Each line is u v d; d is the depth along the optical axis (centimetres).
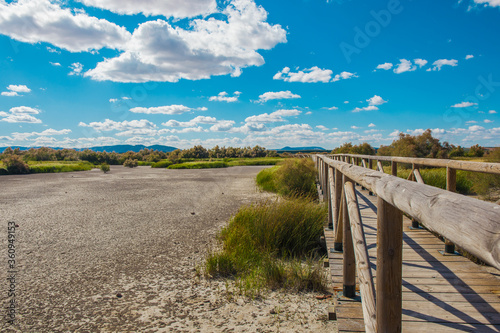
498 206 61
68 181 2053
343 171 258
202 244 602
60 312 339
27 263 502
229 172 2856
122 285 412
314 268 438
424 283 284
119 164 5706
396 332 126
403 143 1914
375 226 490
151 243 613
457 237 69
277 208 636
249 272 445
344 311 252
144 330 299
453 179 365
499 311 230
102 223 795
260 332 289
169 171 3194
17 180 2161
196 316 325
